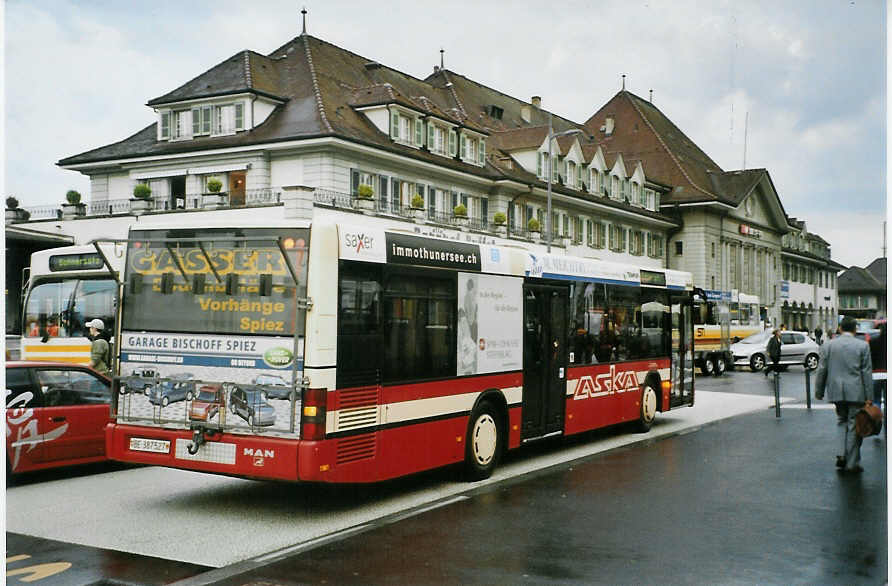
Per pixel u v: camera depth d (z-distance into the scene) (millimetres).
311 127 39000
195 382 8383
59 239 40438
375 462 8586
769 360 37312
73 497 9273
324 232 8078
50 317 15070
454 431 9875
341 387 8164
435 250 9672
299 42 46375
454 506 8789
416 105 43438
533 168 52781
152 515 8430
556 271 12266
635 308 14711
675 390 16156
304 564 6672
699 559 6824
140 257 8797
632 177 65250
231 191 40500
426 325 9461
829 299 101375
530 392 11484
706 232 71000
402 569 6535
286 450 7867
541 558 6836
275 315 8094
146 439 8602
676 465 11344
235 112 40875
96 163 43594
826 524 8008
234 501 9094
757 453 12391
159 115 42750
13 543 7332
